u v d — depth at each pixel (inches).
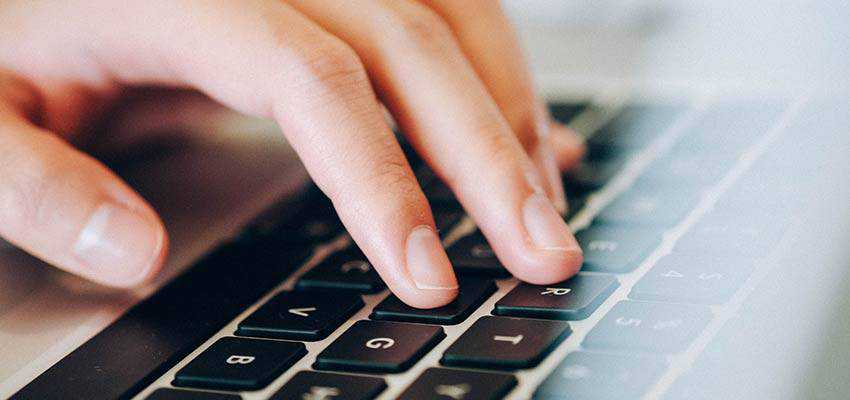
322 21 17.6
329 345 12.2
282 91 16.1
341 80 16.0
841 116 18.6
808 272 12.5
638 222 15.2
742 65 22.5
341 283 14.2
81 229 15.0
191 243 16.4
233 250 15.9
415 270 13.5
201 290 14.3
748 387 9.9
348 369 11.6
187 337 12.9
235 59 16.8
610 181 17.5
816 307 11.5
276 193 18.4
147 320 13.5
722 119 19.7
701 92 21.4
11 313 14.1
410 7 17.7
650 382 10.2
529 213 14.5
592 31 28.4
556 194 17.2
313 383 11.3
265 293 14.2
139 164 20.9
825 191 15.1
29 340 13.3
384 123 15.7
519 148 15.9
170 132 23.1
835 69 21.3
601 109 21.7
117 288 14.9
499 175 15.3
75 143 21.2
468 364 11.3
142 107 21.8
